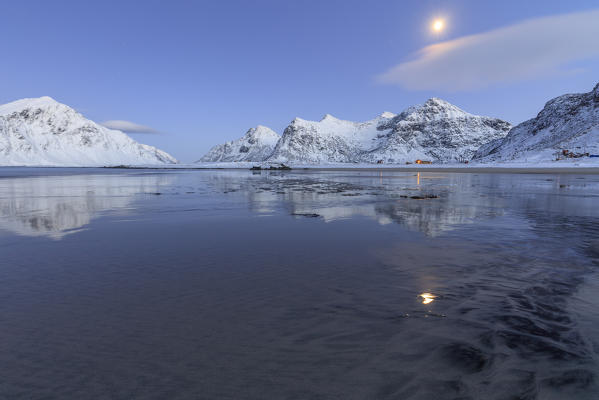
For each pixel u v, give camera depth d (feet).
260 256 22.90
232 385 9.46
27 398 9.01
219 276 18.78
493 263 20.81
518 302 14.85
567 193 69.00
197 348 11.41
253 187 93.35
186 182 122.93
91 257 22.81
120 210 46.01
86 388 9.43
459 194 68.18
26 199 60.75
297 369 10.21
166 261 21.83
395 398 8.85
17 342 11.82
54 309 14.51
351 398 8.86
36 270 20.01
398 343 11.56
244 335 12.23
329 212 43.50
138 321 13.38
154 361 10.68
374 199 59.00
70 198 62.49
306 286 17.13
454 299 15.28
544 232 30.19
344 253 23.50
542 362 10.33
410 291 16.33
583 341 11.48
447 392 9.06
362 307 14.51
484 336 11.91
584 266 20.03
